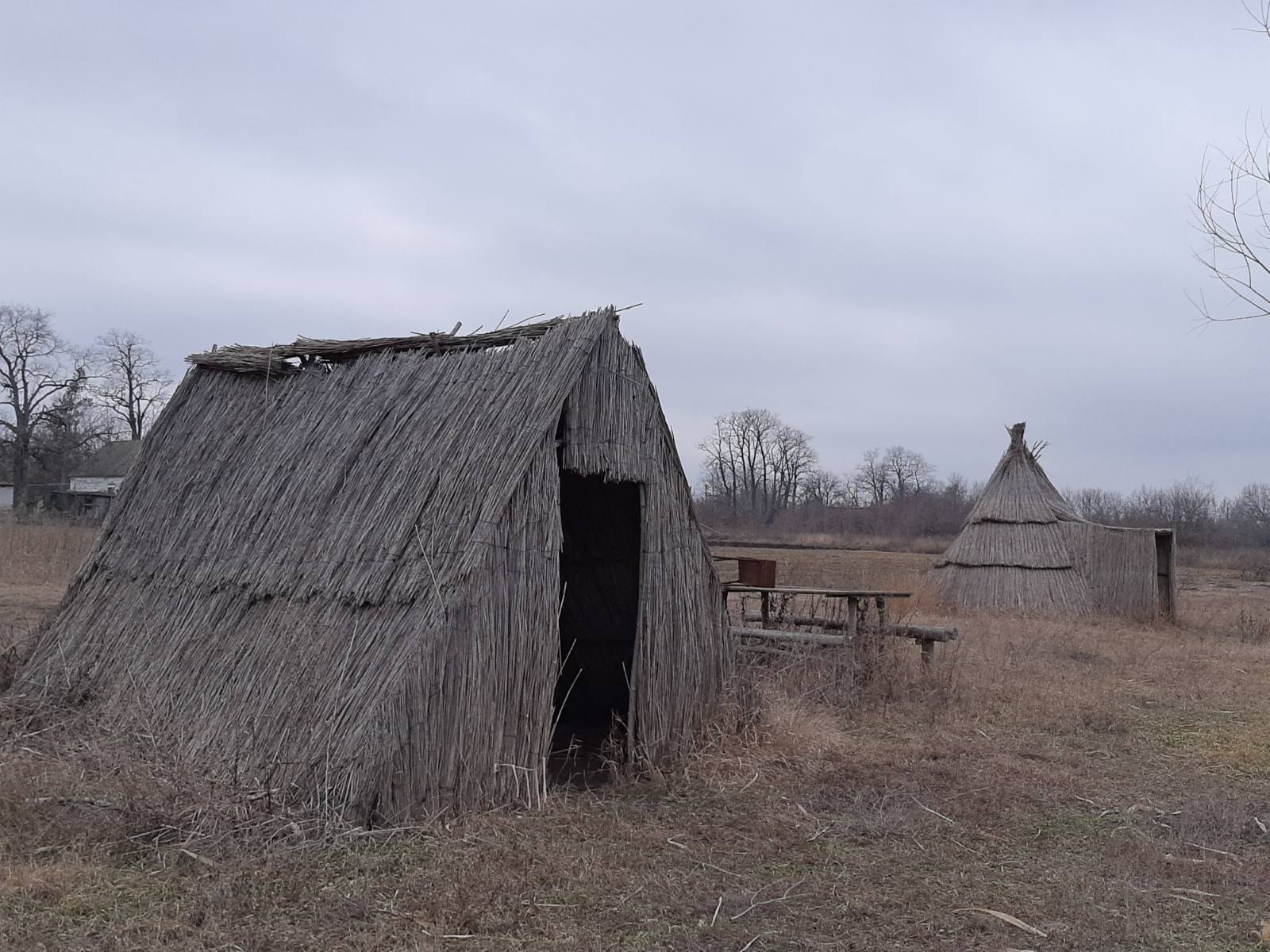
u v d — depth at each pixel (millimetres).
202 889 5676
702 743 9047
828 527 76938
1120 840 7312
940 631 13141
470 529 7316
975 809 7934
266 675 7531
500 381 8328
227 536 8914
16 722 8500
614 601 11633
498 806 7223
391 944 5191
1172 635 20547
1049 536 24578
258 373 10398
